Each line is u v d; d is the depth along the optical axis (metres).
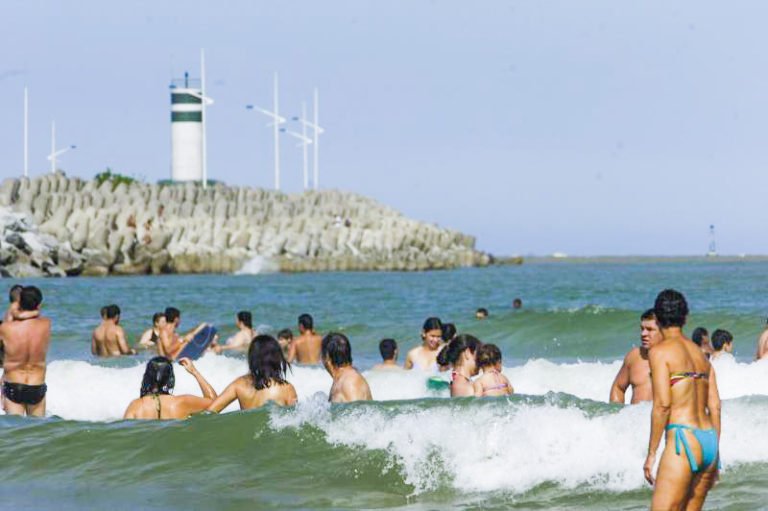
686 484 27.88
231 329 106.50
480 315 103.56
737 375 56.62
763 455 38.03
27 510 35.66
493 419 38.91
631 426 37.75
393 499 36.25
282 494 36.75
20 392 49.47
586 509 34.59
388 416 40.00
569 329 95.31
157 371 45.19
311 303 162.00
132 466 39.62
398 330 102.62
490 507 35.12
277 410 41.97
